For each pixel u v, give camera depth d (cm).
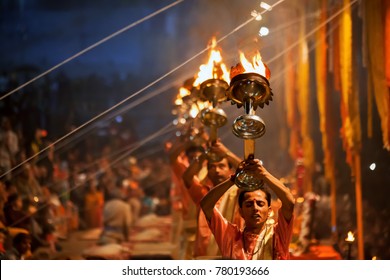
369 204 1458
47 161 2097
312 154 1934
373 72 1126
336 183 1677
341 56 1317
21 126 2255
